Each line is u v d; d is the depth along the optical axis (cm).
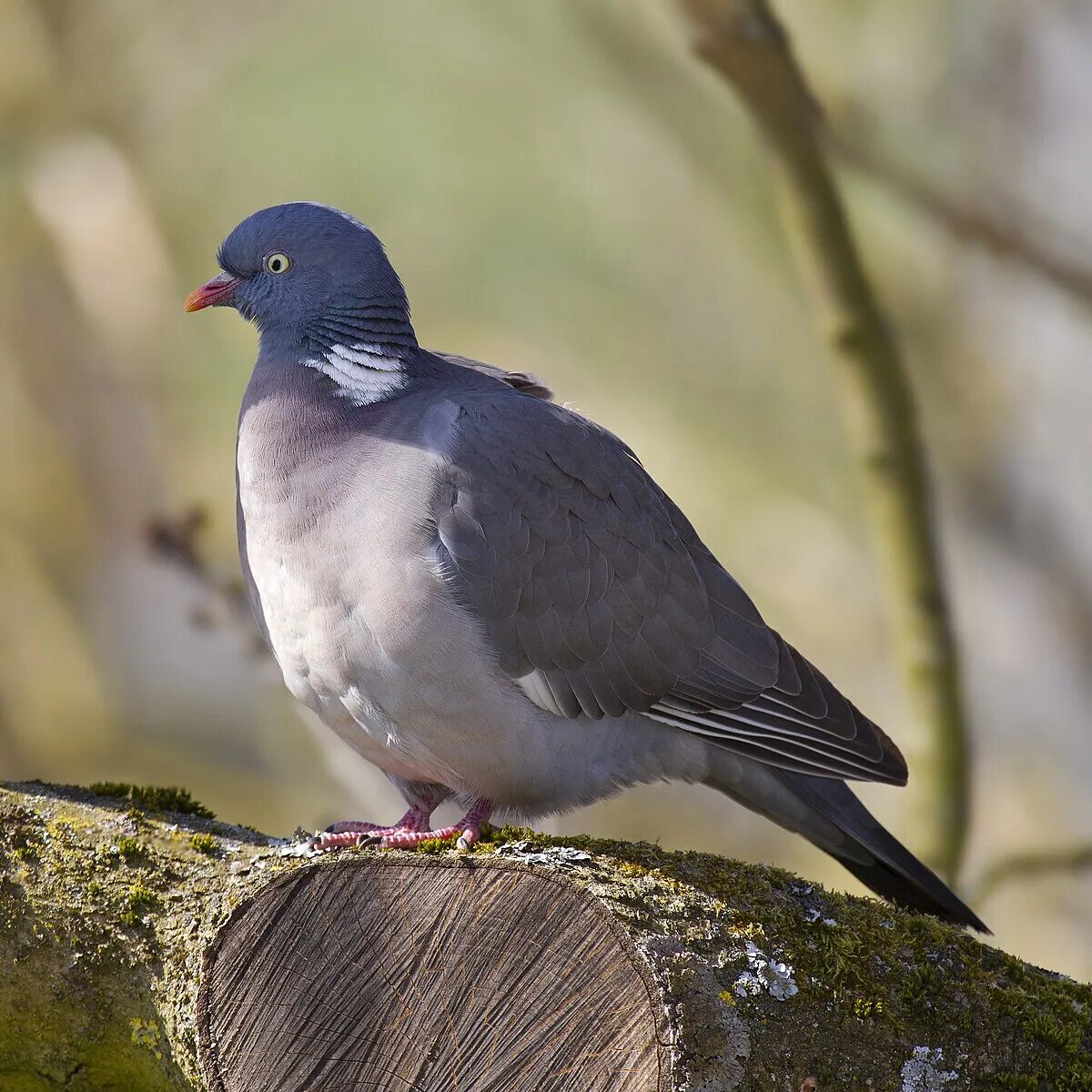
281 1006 580
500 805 828
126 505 1764
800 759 835
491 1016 569
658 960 570
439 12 1830
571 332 1797
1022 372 1509
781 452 1744
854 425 1001
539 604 787
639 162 1802
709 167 1638
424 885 577
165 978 616
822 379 1728
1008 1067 606
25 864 637
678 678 821
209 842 653
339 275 832
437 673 770
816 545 1678
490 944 572
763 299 1764
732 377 1773
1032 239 985
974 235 977
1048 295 1470
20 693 1672
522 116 1819
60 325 1745
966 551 1542
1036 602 1512
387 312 834
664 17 1598
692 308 1795
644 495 836
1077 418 1486
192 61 1816
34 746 1664
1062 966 1409
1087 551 1493
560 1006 566
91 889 631
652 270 1803
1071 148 1441
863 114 1455
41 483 1728
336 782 1531
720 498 1714
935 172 1476
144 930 625
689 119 1625
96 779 1661
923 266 1549
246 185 1823
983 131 1484
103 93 1750
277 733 1645
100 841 646
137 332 1706
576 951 567
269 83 1828
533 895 571
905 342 1541
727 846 1603
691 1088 559
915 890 840
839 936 612
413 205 1825
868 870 861
